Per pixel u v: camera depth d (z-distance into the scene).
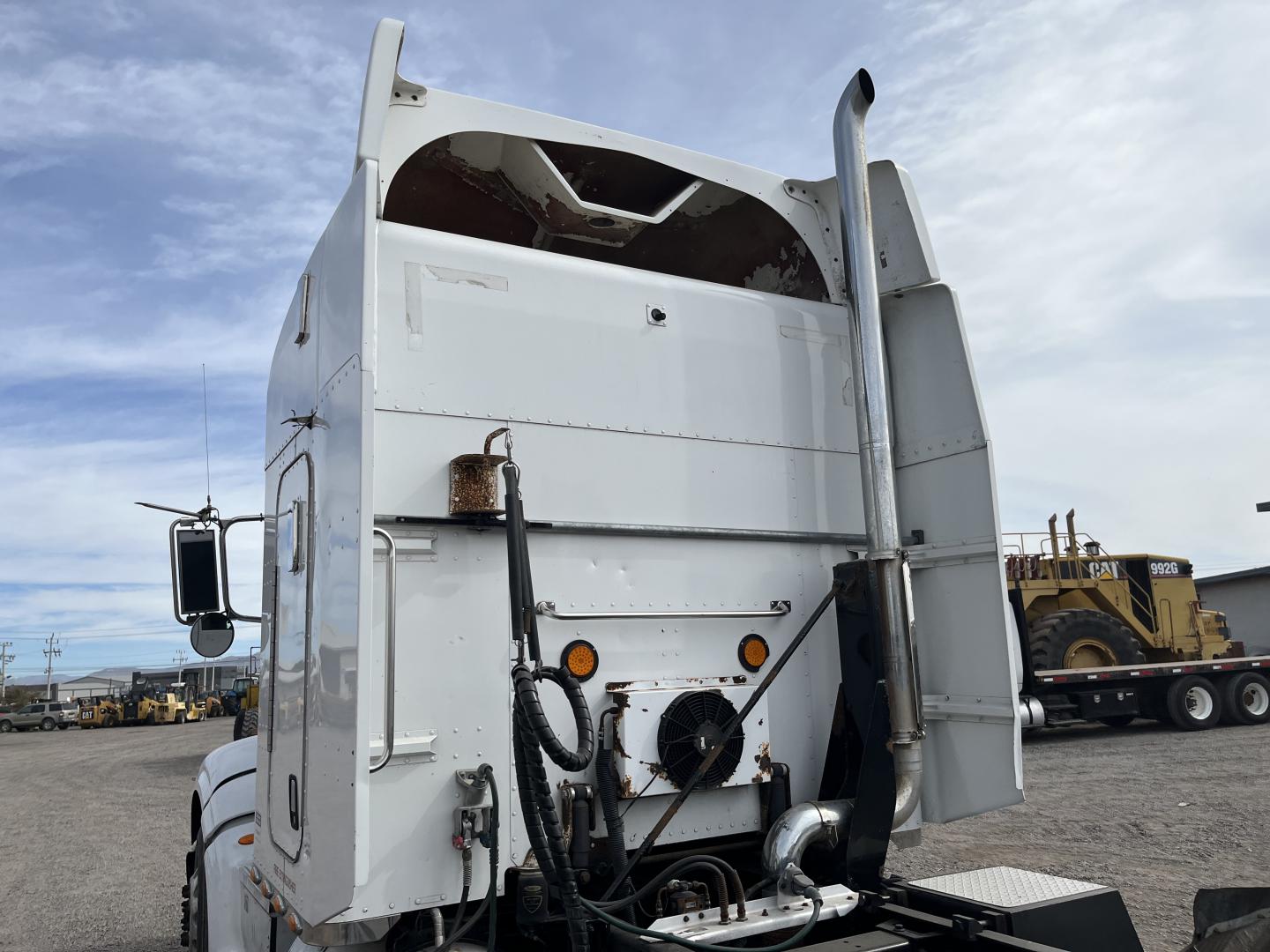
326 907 2.04
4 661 83.06
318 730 2.23
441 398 2.45
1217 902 2.29
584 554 2.63
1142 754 12.21
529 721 2.12
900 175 3.14
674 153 3.11
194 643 3.48
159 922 6.55
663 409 2.83
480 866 2.31
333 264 2.43
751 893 2.54
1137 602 15.82
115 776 17.38
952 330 3.08
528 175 3.24
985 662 2.92
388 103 2.41
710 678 2.79
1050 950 2.04
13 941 6.23
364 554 1.97
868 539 2.82
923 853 6.97
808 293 3.54
